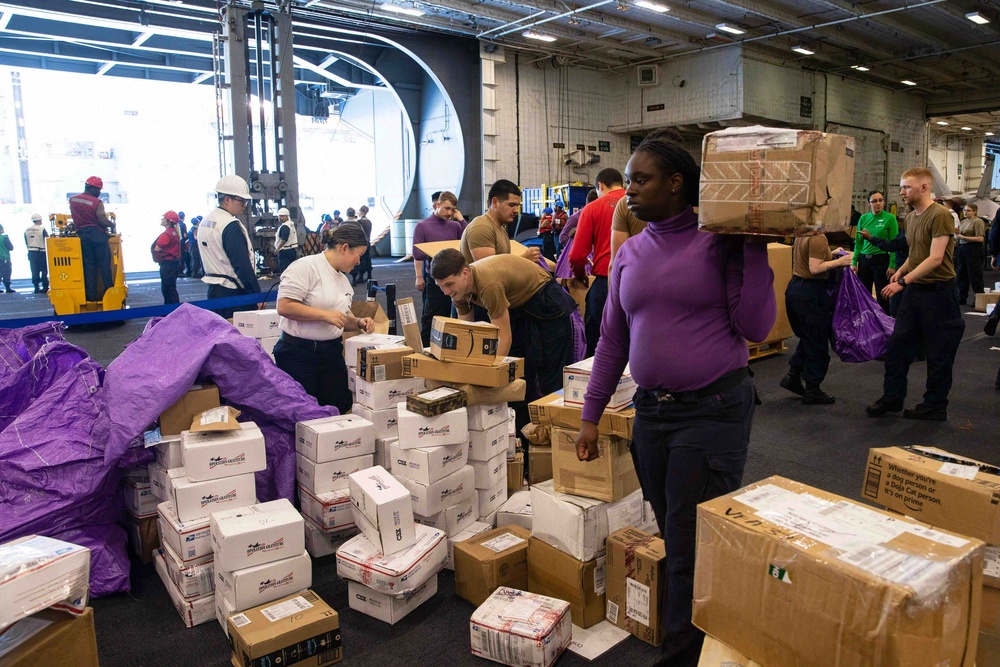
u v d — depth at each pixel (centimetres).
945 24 1419
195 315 271
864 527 114
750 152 129
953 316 396
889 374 418
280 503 226
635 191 152
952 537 109
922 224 389
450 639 207
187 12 1284
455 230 561
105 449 233
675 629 165
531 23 1341
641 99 1697
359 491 226
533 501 220
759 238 139
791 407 448
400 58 1720
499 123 1539
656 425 161
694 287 150
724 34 1457
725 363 152
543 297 316
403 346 284
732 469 155
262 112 928
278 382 270
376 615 218
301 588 212
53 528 228
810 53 1549
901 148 2052
